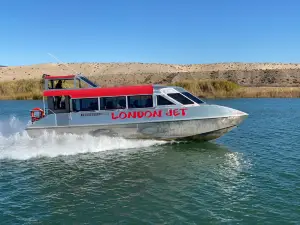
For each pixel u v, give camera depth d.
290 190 10.41
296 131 21.28
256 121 26.20
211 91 55.59
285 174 12.05
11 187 11.11
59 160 14.23
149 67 143.75
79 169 12.99
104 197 10.18
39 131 15.67
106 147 15.72
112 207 9.43
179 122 15.80
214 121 15.86
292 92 53.22
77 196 10.28
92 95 15.70
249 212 8.90
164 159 14.24
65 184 11.35
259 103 42.88
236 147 16.73
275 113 31.45
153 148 15.90
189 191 10.50
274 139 18.78
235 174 12.19
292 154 15.13
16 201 9.95
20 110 38.81
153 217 8.74
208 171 12.61
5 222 8.58
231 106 39.09
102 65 151.50
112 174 12.36
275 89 57.22
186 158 14.43
